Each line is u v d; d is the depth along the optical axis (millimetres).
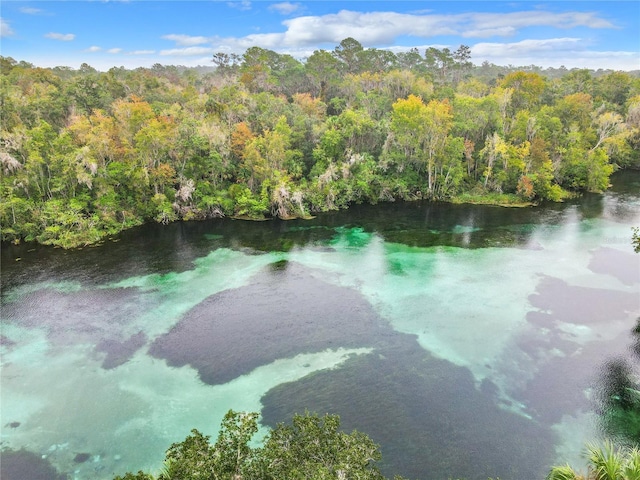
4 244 59031
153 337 38625
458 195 81688
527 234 63094
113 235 63344
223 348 37094
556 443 27297
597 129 92375
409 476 25125
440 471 25469
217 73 131375
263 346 37312
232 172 75812
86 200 64062
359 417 29469
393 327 39906
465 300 44406
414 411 29969
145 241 61250
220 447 15773
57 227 59062
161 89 102312
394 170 83875
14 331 39250
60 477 25469
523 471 25438
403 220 70938
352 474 15508
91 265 53094
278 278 50156
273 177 72375
